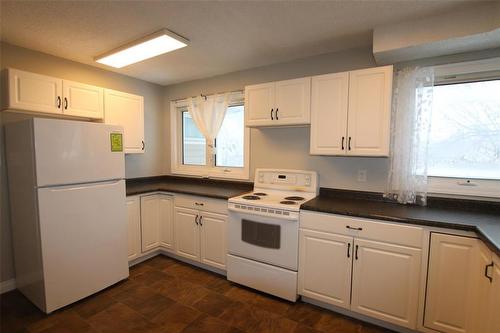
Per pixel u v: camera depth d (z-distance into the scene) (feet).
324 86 7.29
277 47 7.82
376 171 7.70
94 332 5.98
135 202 9.17
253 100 8.41
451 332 5.35
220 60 8.93
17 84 7.04
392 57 6.85
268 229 7.24
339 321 6.40
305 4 5.51
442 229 5.31
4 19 6.12
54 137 6.47
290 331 6.05
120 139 7.97
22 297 7.33
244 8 5.68
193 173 11.68
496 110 6.41
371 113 6.71
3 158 7.47
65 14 5.91
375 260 5.98
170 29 6.67
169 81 11.62
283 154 9.22
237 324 6.29
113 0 5.35
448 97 6.88
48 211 6.42
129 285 8.09
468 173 6.73
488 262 4.46
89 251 7.27
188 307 6.97
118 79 10.46
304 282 6.89
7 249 7.63
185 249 9.40
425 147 6.62
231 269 8.07
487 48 6.23
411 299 5.68
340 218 6.33
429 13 5.78
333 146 7.25
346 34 6.92
